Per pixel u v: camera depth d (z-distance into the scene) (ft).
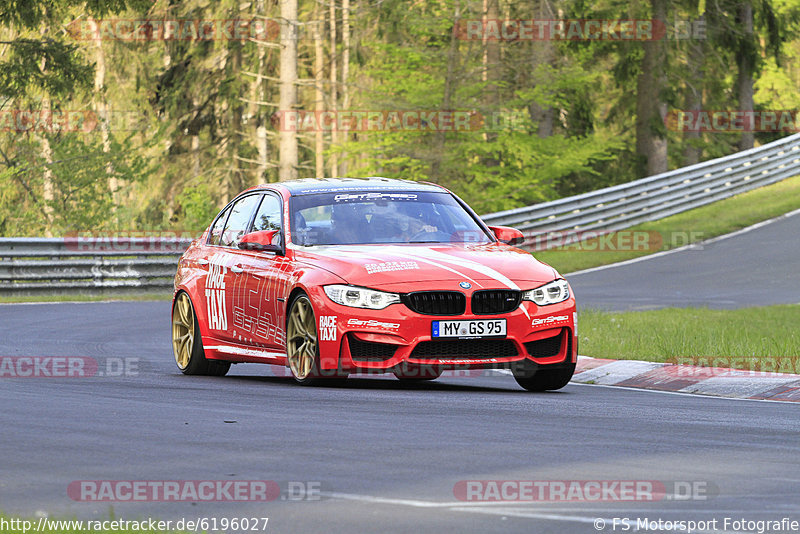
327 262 85.15
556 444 59.00
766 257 248.52
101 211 402.31
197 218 411.75
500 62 357.00
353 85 359.05
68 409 70.08
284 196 94.58
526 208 280.72
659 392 88.99
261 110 430.20
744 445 59.72
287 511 43.55
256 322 91.50
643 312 159.22
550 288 84.99
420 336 80.64
